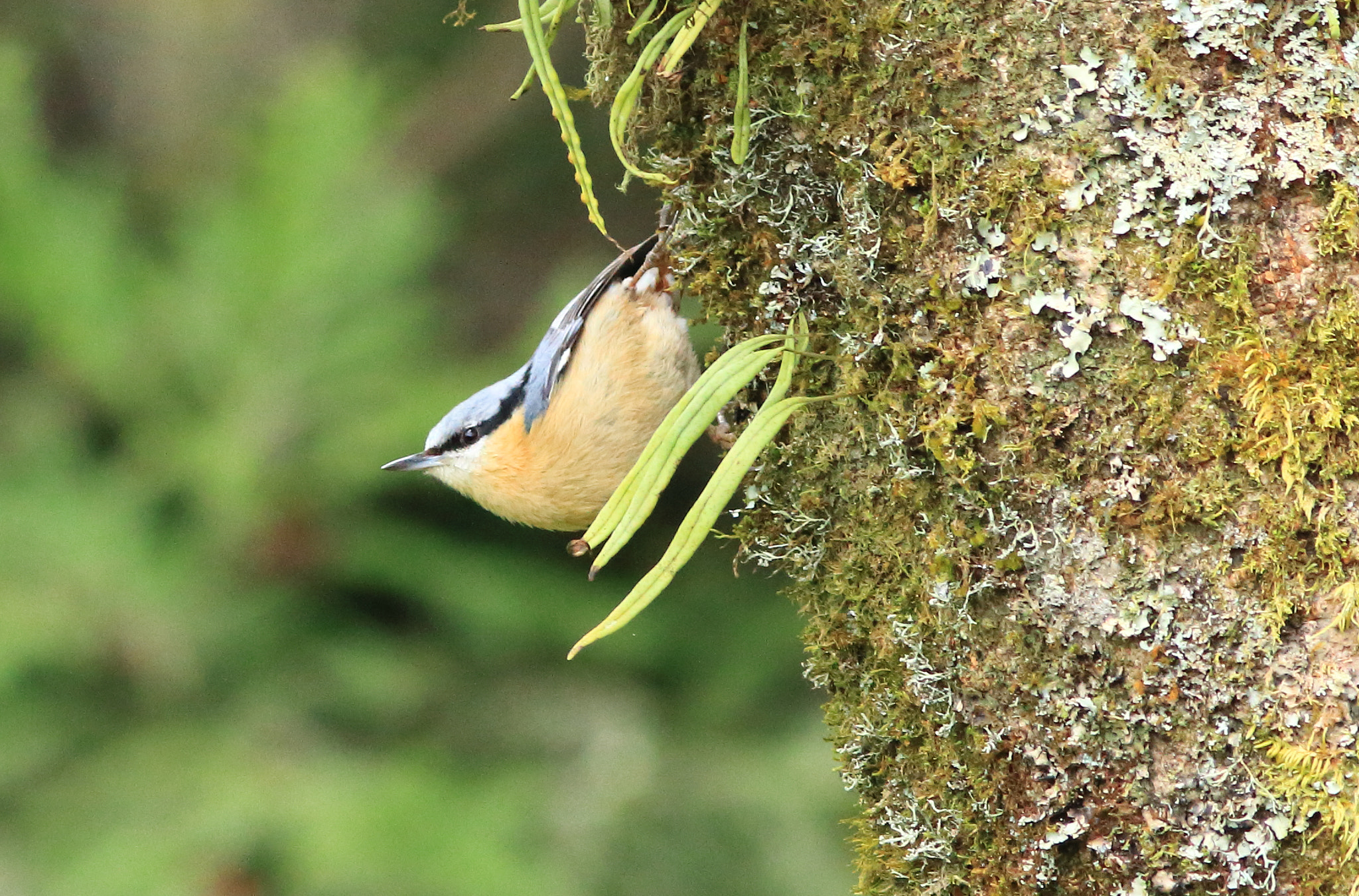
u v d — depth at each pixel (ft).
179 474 33.30
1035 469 12.85
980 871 13.38
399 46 48.32
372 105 36.83
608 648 36.52
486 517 36.55
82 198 35.53
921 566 13.73
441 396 34.40
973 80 12.91
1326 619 12.16
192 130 45.65
